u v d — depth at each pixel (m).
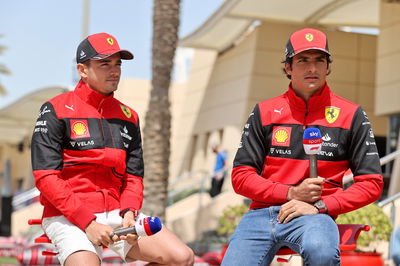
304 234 6.25
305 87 6.64
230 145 33.84
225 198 23.59
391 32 26.45
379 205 12.09
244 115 32.94
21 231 31.48
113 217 6.89
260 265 6.63
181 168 40.03
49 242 6.98
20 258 14.65
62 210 6.58
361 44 33.03
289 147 6.69
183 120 40.69
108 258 14.67
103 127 6.96
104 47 6.88
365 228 6.62
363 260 10.11
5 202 29.28
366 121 6.69
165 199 19.92
